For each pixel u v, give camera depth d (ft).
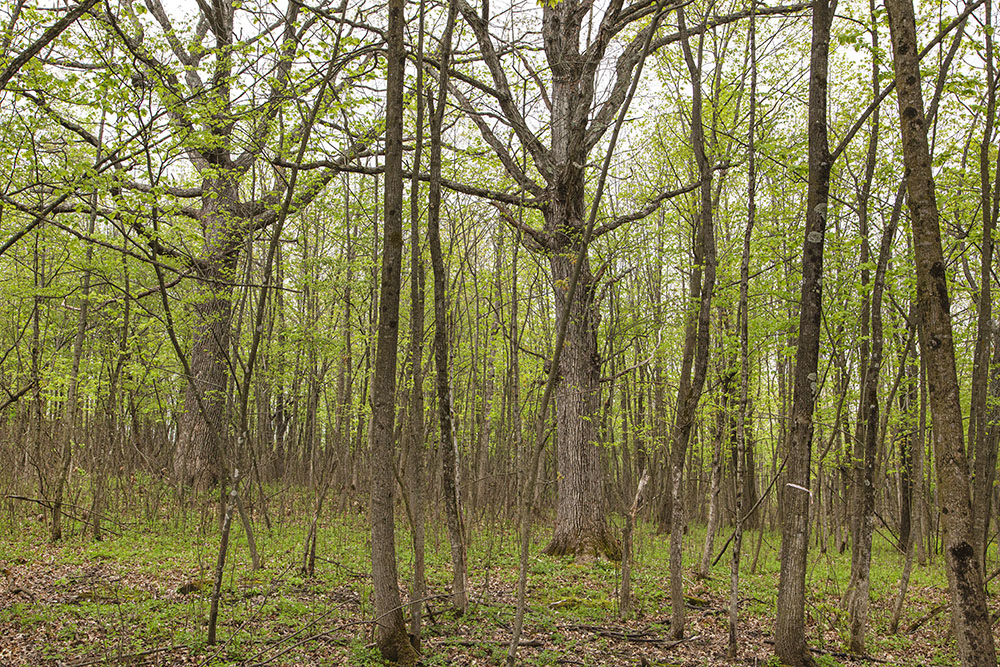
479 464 71.87
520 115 43.93
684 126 46.14
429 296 55.16
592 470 45.91
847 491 61.05
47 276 46.60
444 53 25.04
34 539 41.88
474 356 59.67
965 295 38.65
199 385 54.34
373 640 24.76
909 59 18.63
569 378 46.14
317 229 52.54
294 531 49.06
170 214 27.84
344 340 55.62
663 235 59.57
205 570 35.29
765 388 61.21
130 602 29.07
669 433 62.69
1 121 26.43
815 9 24.58
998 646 29.96
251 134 29.07
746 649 27.84
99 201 31.50
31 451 49.37
